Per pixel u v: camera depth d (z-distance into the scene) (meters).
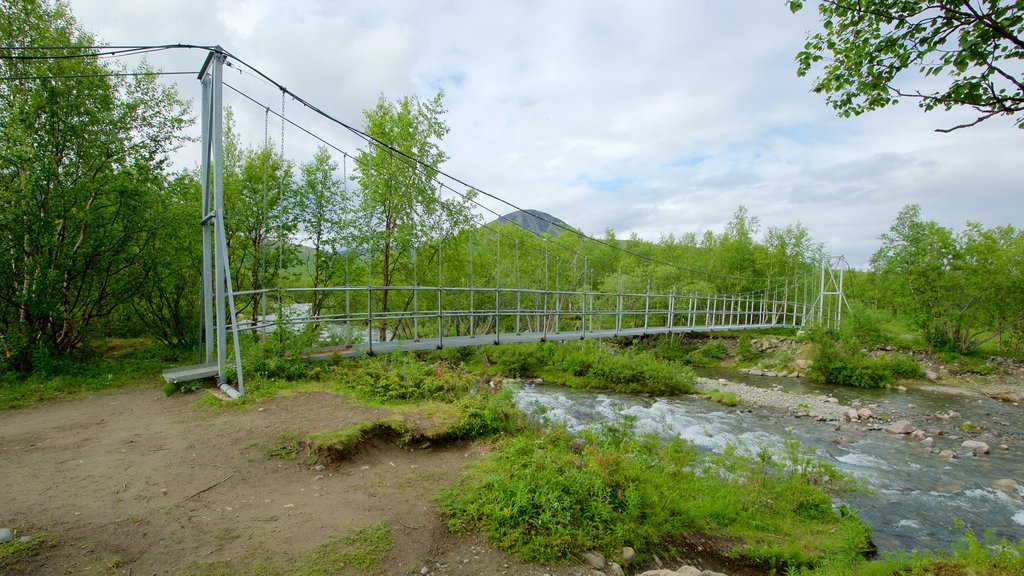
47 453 4.91
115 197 9.33
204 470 4.59
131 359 10.46
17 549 3.06
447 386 7.59
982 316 19.38
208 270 8.54
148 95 9.95
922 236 20.17
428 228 14.29
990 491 7.84
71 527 3.41
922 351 19.78
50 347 8.99
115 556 3.13
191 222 10.93
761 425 11.87
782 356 20.73
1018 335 18.95
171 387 7.29
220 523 3.67
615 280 25.67
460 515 4.05
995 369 18.16
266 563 3.20
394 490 4.49
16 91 8.64
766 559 4.59
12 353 8.30
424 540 3.68
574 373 17.22
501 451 5.59
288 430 5.57
